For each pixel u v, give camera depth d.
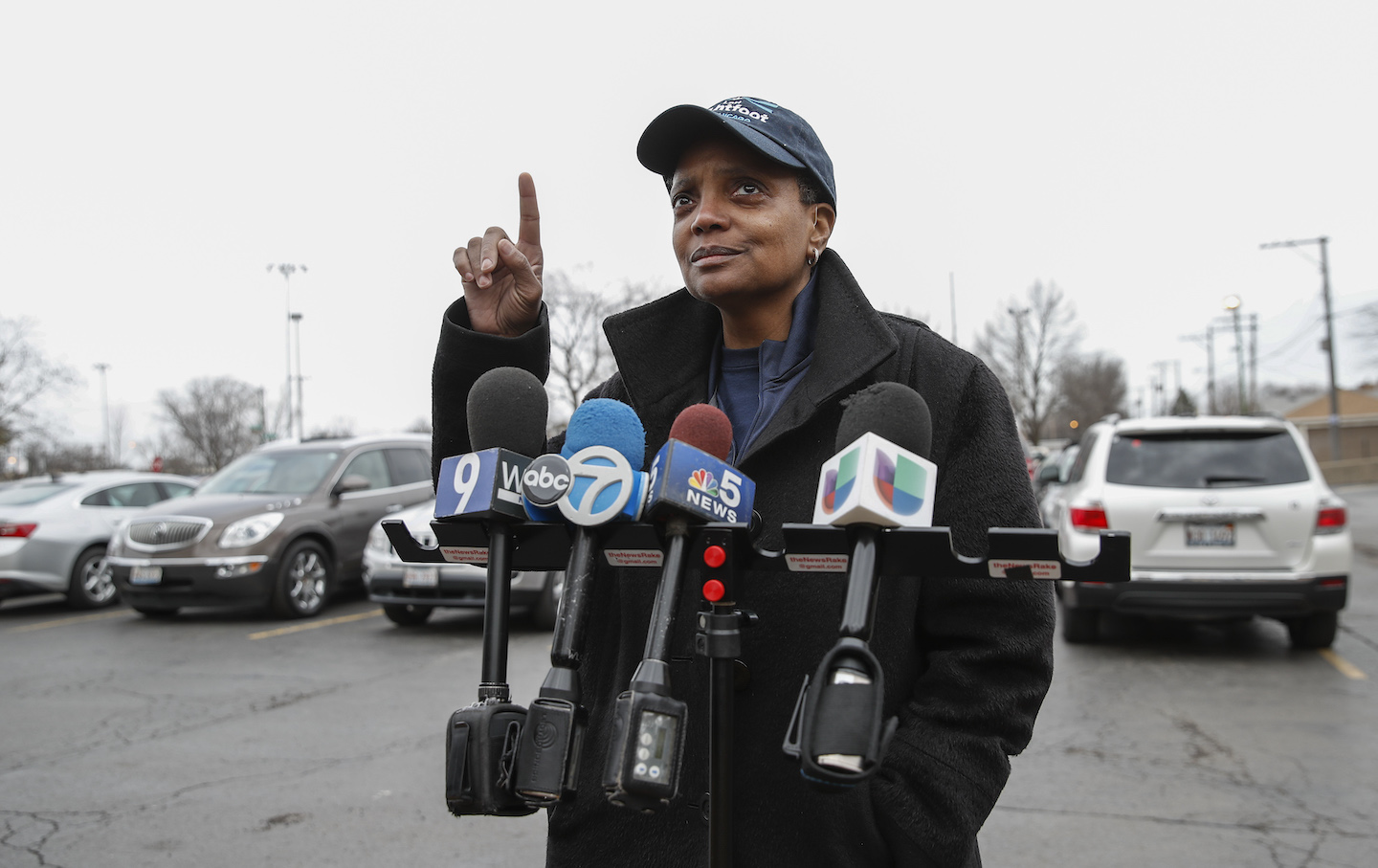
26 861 3.41
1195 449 6.37
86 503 10.16
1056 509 7.73
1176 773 4.08
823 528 1.01
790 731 0.98
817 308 1.43
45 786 4.20
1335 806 3.69
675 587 1.02
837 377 1.30
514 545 1.16
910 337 1.40
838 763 0.89
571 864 1.33
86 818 3.81
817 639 1.25
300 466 9.45
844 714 0.90
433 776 4.29
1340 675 5.76
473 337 1.38
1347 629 7.18
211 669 6.62
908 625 1.28
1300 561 6.07
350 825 3.72
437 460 1.44
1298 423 56.31
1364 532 15.51
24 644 7.82
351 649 7.24
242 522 8.51
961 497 1.31
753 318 1.45
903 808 1.20
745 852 1.23
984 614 1.24
